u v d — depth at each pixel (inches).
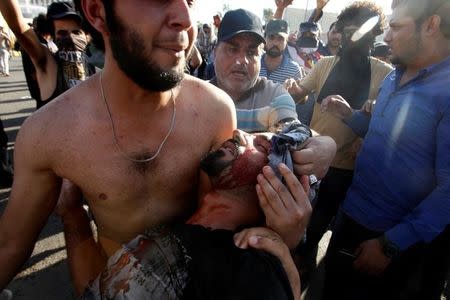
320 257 102.7
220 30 65.4
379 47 137.4
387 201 59.6
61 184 39.4
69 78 95.2
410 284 61.6
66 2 93.0
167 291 27.1
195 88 40.2
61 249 101.5
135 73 29.8
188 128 38.6
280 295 26.8
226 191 33.2
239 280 26.5
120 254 29.8
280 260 29.6
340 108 74.4
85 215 43.9
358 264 60.2
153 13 27.5
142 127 35.6
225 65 63.9
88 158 35.1
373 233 62.4
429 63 53.7
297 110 105.8
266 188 30.9
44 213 39.0
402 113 55.5
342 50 86.1
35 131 34.4
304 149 34.9
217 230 30.8
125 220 38.0
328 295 72.9
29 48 88.0
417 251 58.9
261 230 31.2
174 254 28.3
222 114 41.8
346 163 84.7
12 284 87.4
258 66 65.0
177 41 28.6
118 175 35.8
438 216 50.4
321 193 86.6
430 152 53.0
